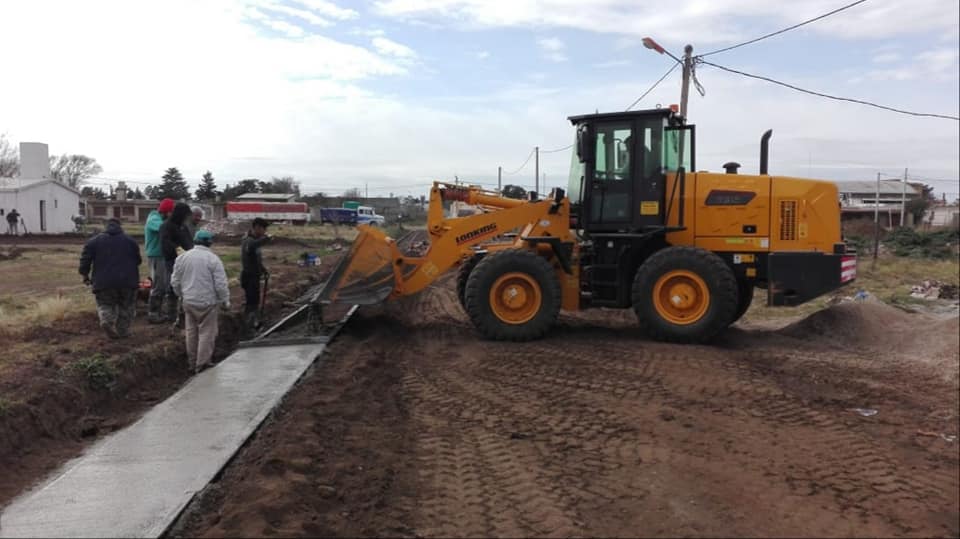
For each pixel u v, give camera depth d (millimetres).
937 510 4863
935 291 17438
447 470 5250
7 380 6637
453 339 10430
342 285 10273
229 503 4406
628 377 7949
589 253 10469
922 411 7199
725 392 7418
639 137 10125
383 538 4172
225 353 9484
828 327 11367
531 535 4266
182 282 8219
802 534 4434
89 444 6062
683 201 10148
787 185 9969
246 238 10891
